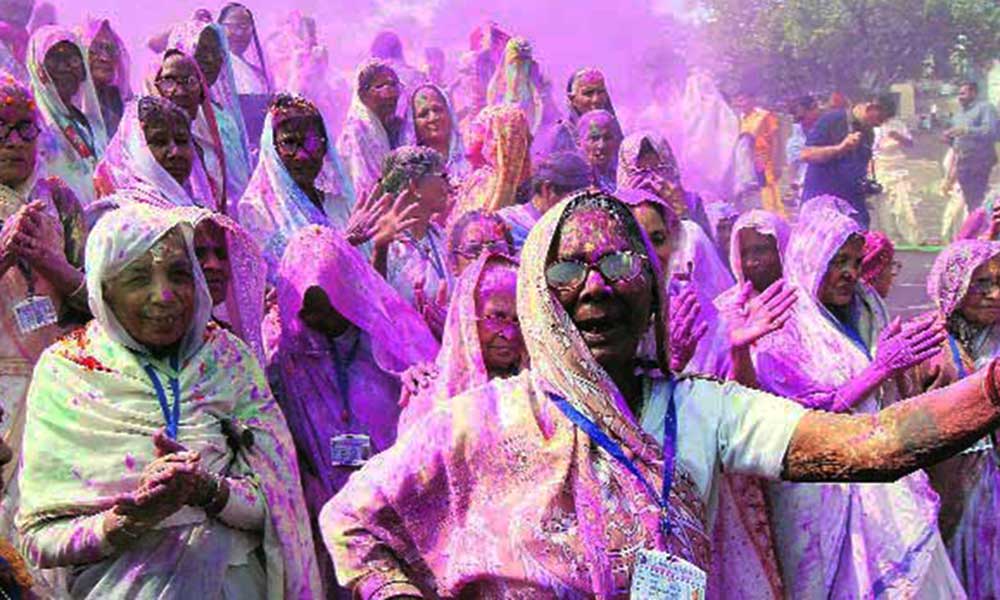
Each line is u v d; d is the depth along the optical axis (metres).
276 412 4.58
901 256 16.88
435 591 3.47
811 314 6.05
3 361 5.31
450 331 4.79
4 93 5.58
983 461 6.50
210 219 5.27
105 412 4.32
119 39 9.51
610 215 3.44
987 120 18.48
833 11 22.89
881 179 19.56
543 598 3.30
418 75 13.22
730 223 10.02
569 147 9.10
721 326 5.20
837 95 16.45
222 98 8.60
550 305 3.38
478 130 7.98
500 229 6.14
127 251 4.33
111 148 6.29
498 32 13.20
